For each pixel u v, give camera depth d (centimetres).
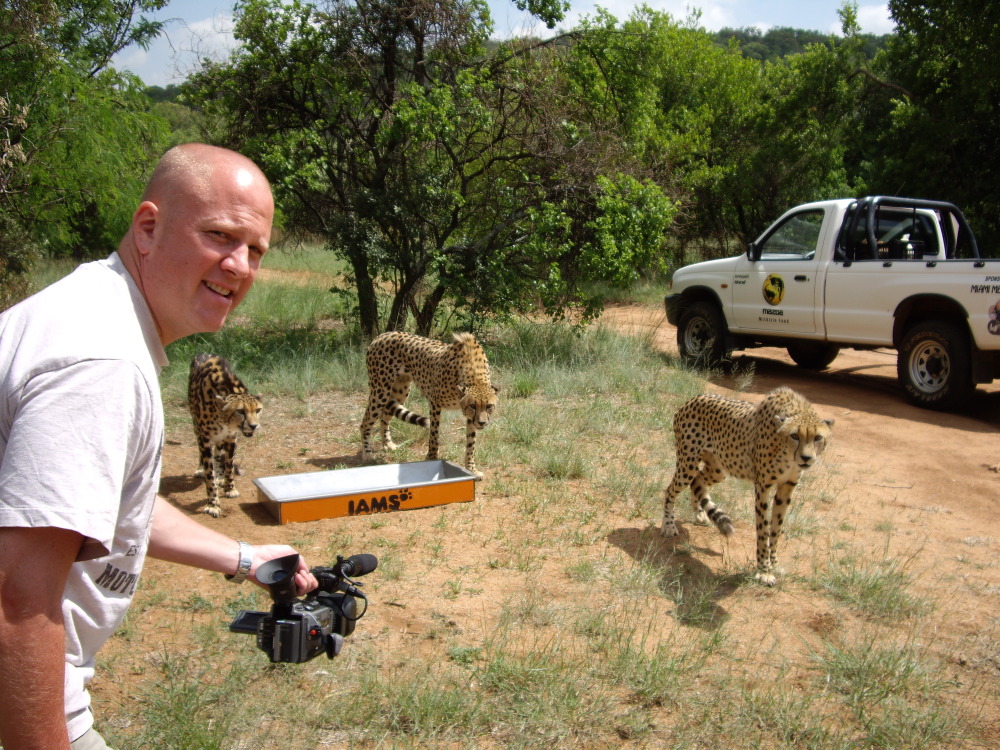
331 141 1202
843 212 1015
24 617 146
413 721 362
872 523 629
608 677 404
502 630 443
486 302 1149
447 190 1125
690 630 459
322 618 220
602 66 1282
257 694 378
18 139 1244
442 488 628
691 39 2275
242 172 187
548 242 1123
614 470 704
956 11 1819
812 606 496
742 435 538
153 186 184
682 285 1200
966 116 1920
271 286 1675
